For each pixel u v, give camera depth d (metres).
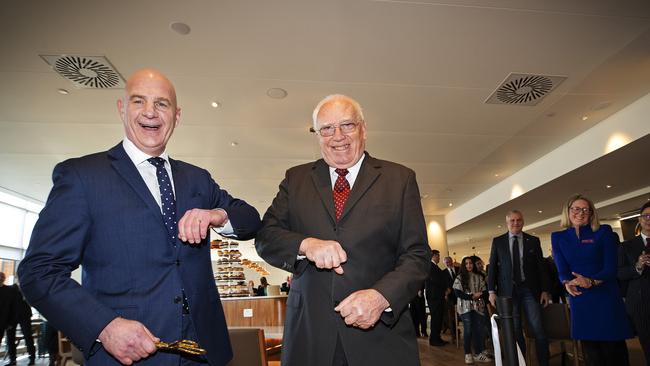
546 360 3.62
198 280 1.18
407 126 5.91
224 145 6.40
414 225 1.34
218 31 3.70
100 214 1.11
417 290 1.22
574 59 4.35
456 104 5.27
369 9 3.48
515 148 7.08
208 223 1.16
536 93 5.05
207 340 1.15
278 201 1.52
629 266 2.80
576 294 2.73
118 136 5.90
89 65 4.13
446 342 6.83
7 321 6.49
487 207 9.97
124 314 1.06
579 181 7.65
